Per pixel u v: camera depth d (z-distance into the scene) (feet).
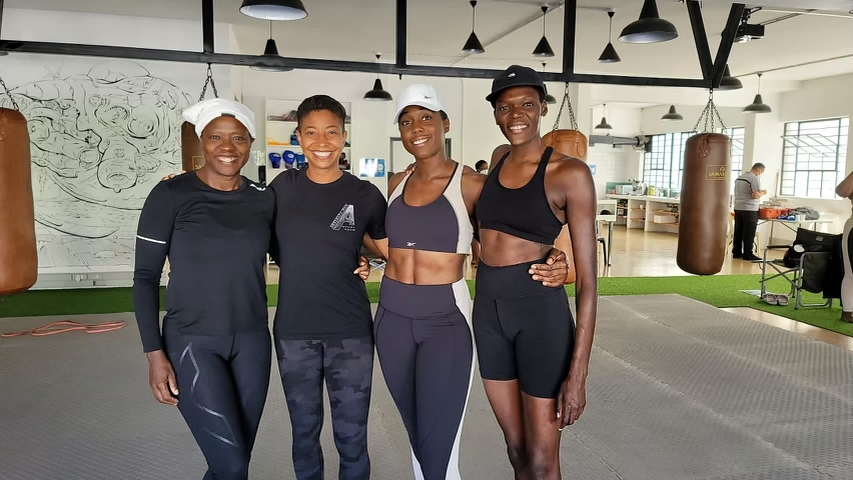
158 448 9.64
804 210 32.53
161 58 12.80
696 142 15.42
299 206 6.97
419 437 7.09
